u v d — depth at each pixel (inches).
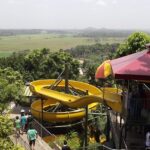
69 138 1156.5
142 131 653.3
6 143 531.5
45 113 1285.7
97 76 804.6
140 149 622.2
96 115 1282.0
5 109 1170.6
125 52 1489.9
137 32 1472.7
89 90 1531.7
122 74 601.9
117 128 778.8
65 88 1446.9
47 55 2625.5
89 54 7731.3
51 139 820.6
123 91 720.3
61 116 1263.5
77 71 2541.8
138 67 616.7
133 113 632.4
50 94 1295.5
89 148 841.5
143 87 730.8
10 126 576.7
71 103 1136.2
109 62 805.9
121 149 618.8
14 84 1425.9
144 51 697.6
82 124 1298.0
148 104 631.8
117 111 746.8
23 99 1600.6
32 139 772.0
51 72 2445.9
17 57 2824.8
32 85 1422.2
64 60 2500.0
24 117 894.4
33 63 2544.3
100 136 1110.4
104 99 845.8
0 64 2667.3
